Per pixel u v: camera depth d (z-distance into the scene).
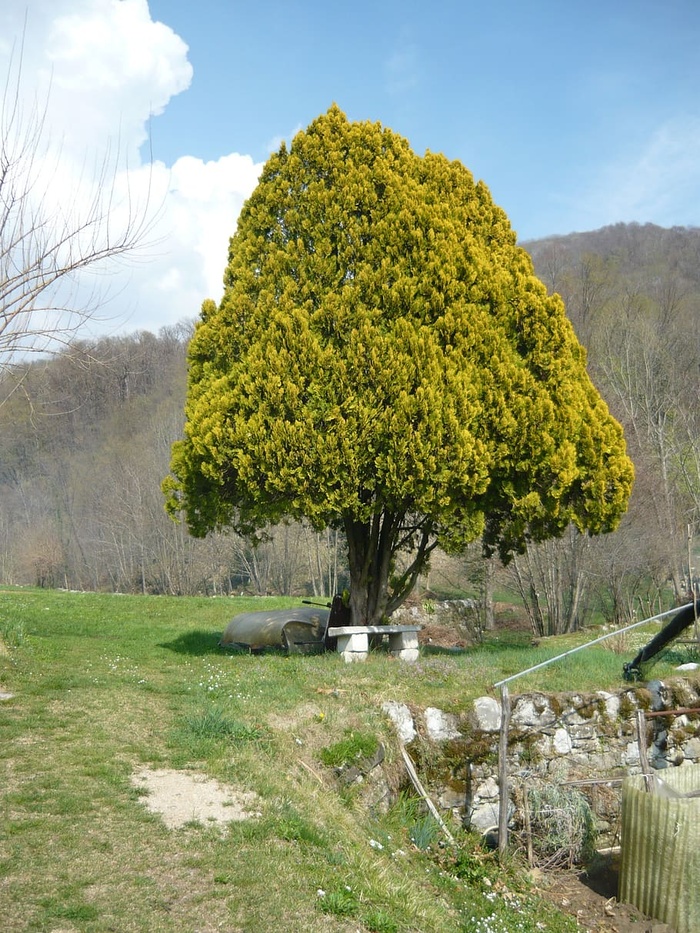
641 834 7.71
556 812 8.77
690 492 24.12
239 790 6.46
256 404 11.20
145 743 7.29
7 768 6.33
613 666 11.75
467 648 15.95
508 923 6.66
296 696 9.10
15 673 9.37
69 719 7.71
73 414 40.34
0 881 4.63
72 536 42.56
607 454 12.69
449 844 7.89
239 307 12.01
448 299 11.55
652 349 28.47
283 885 5.09
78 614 17.38
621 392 26.91
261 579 42.19
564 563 24.06
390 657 11.70
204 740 7.41
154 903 4.63
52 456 42.56
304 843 5.80
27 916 4.32
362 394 11.06
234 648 13.55
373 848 6.56
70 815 5.60
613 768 9.86
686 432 26.36
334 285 11.80
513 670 11.01
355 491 11.10
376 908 5.21
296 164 12.38
